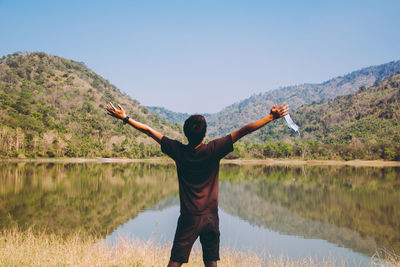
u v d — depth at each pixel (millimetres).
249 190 37969
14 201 24062
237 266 7699
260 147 142750
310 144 141500
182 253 2729
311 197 32500
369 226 20000
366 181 48250
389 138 154375
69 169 60219
